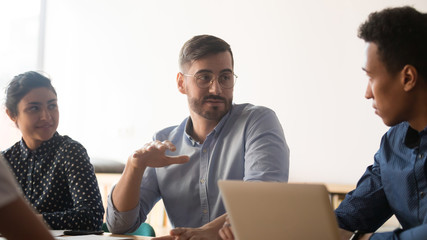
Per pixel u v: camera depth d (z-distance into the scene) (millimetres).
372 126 3531
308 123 3785
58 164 2043
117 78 4953
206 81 1806
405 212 1368
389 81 1207
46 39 5449
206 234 1448
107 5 5066
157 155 1667
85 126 5133
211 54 1802
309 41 3826
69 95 5266
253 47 4094
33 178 2076
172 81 4598
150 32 4766
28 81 2035
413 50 1173
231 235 1319
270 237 1068
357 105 3598
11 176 815
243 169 1813
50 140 2092
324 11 3773
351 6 3658
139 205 1792
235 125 1869
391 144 1438
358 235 1347
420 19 1187
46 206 2029
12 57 5395
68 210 1886
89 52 5160
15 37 5414
